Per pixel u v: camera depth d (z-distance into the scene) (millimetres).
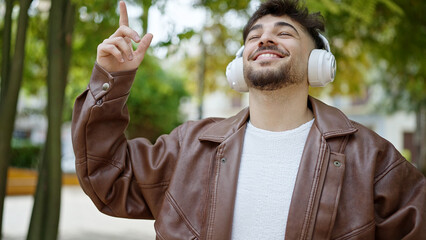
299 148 1561
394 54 4934
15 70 2549
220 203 1505
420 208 1450
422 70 5133
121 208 1700
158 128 14320
